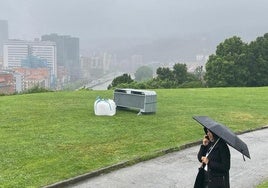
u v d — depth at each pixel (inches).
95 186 390.3
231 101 1035.3
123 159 474.0
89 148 512.4
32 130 612.4
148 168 455.8
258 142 604.4
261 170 462.3
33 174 404.2
